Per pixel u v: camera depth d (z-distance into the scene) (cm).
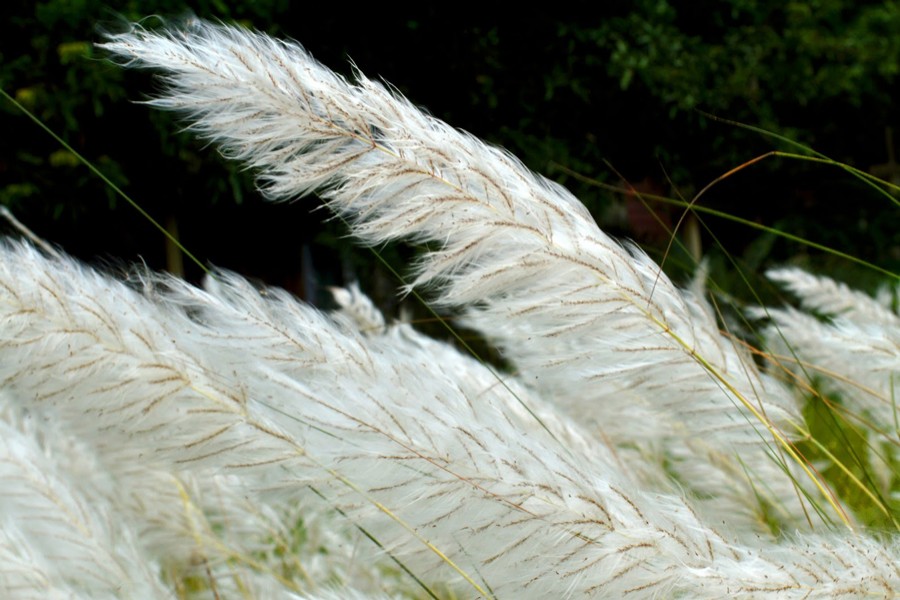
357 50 246
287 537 106
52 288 91
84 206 239
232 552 102
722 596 84
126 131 237
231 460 91
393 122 90
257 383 94
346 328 97
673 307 94
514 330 96
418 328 200
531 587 88
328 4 243
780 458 99
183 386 91
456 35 252
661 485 107
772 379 101
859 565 84
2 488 97
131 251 258
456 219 90
